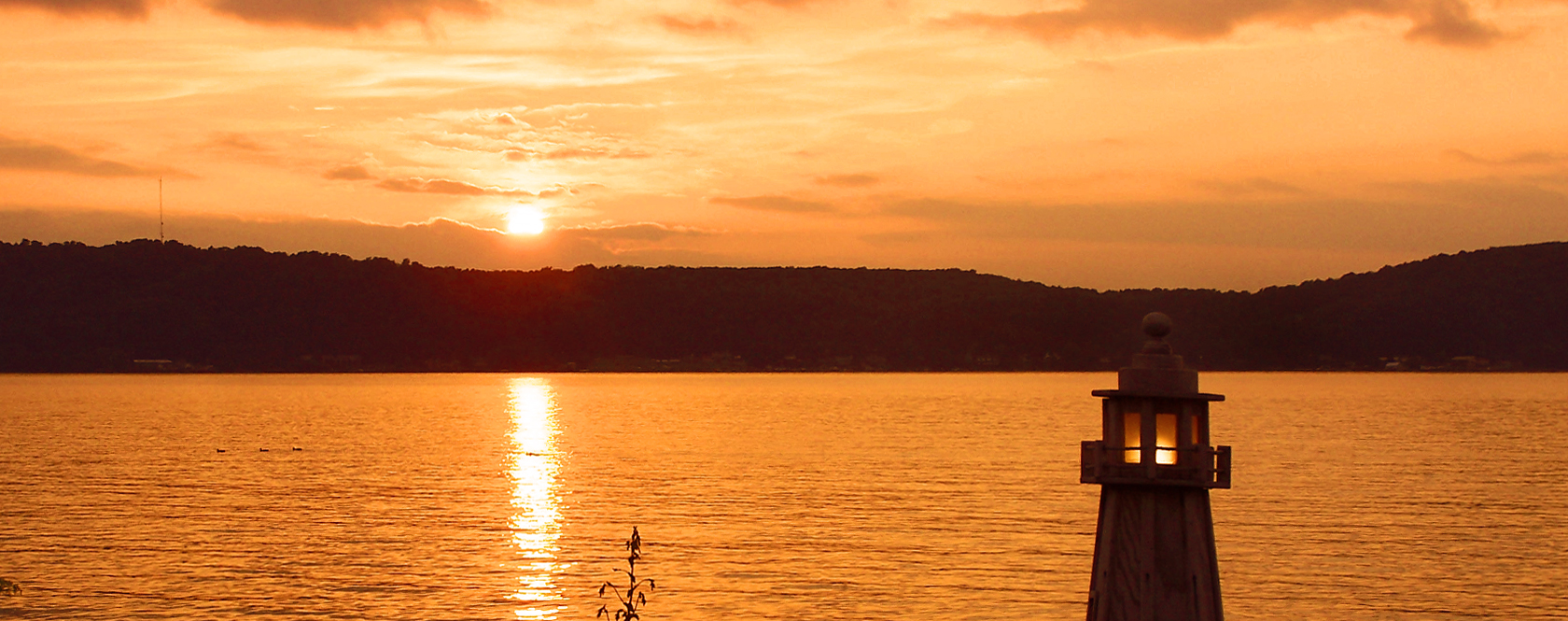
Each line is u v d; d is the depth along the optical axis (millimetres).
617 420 158625
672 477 81750
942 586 43250
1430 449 103562
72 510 64875
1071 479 78625
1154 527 13812
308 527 58281
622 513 62781
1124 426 13953
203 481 80688
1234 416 159000
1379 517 59469
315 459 98938
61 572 46531
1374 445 109125
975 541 52625
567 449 109188
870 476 81312
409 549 51750
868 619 38844
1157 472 13750
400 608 40875
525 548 51688
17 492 73500
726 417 163375
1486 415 158250
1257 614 39656
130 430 137250
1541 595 42125
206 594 42781
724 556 49375
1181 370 13844
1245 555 49156
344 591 43281
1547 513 61156
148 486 77750
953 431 130875
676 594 42406
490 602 41594
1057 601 41094
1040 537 53562
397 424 151750
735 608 40344
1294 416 156250
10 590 23891
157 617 39344
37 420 156250
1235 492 70500
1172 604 13656
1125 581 13805
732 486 75938
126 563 48344
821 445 112688
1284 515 60531
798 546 51531
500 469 89562
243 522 60000
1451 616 39375
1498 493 70062
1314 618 39156
